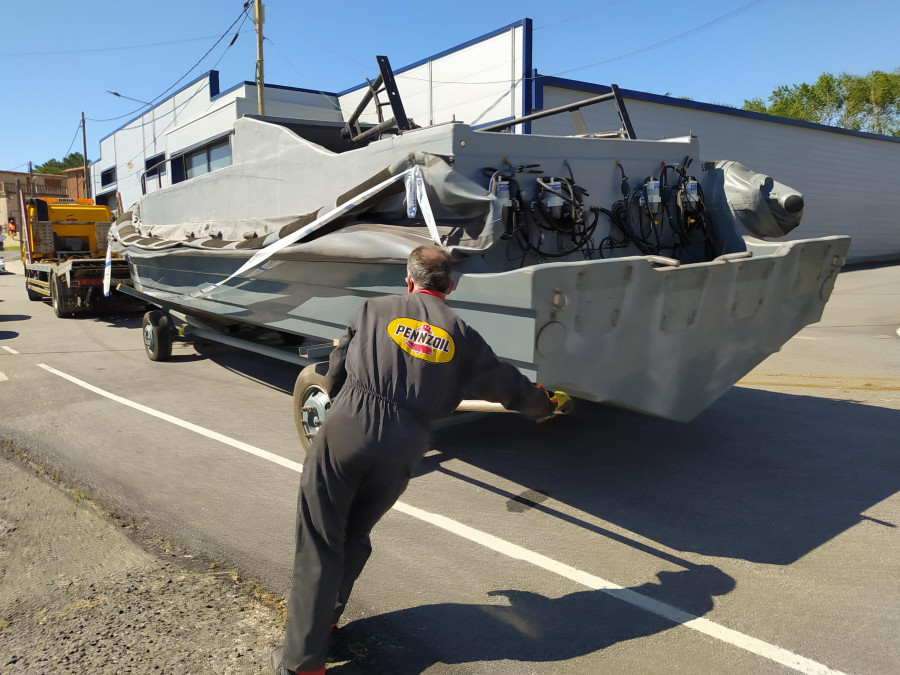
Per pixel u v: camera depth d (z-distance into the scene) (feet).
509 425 20.34
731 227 17.80
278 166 20.03
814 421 20.33
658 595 10.87
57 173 372.38
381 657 9.39
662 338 13.17
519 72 54.34
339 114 80.59
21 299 62.18
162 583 11.44
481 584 11.33
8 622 10.29
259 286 19.67
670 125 63.41
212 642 9.73
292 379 27.86
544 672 9.00
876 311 45.93
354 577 9.20
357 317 9.03
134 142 113.80
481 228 14.05
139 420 21.68
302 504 8.48
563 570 11.75
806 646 9.44
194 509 14.60
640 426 20.04
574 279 11.42
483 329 12.20
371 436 8.25
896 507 14.07
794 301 15.96
